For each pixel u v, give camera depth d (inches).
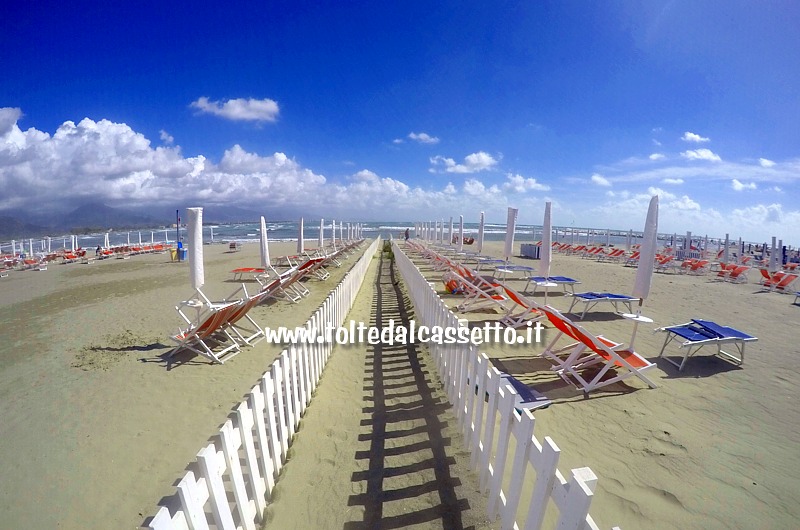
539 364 189.6
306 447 118.3
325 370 180.1
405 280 427.2
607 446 119.3
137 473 108.9
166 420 137.8
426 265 661.3
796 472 107.7
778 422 135.2
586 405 146.9
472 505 93.4
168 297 371.6
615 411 142.3
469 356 119.3
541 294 393.1
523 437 72.6
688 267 608.4
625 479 104.0
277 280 278.4
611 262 737.6
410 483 101.4
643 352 210.1
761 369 185.5
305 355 144.8
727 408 145.3
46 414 142.3
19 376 179.2
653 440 122.8
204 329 201.8
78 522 91.8
